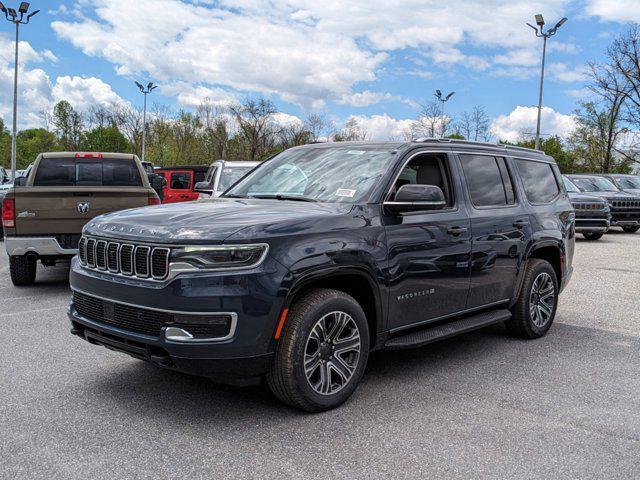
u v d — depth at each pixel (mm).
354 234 4086
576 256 13383
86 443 3449
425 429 3748
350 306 4039
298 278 3715
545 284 6152
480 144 5617
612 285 9570
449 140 5254
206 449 3402
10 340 5633
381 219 4324
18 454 3295
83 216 7938
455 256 4875
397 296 4395
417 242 4520
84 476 3064
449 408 4117
